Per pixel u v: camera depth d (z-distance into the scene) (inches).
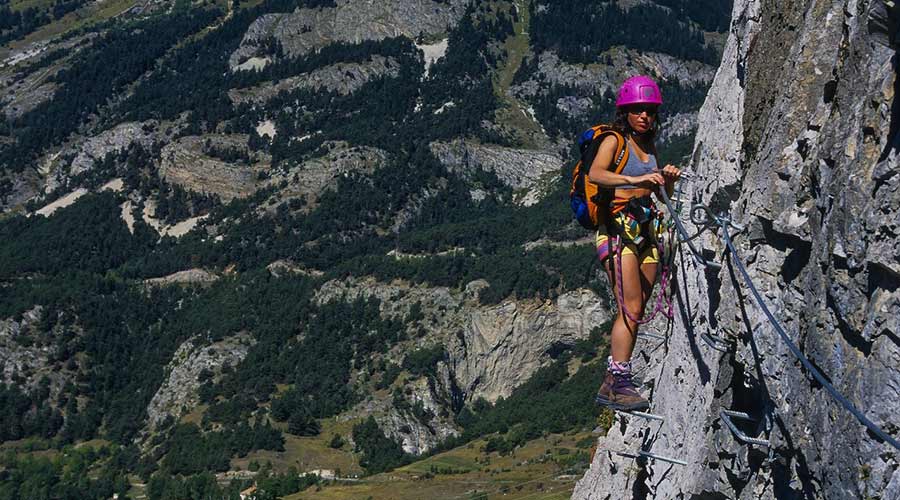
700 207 358.0
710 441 397.7
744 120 419.5
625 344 324.5
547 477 5275.6
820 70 348.2
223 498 6220.5
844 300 289.9
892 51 279.3
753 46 425.1
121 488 6855.3
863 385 280.1
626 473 640.4
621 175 313.6
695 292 437.1
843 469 290.8
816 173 318.7
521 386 7746.1
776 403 342.3
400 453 7057.1
